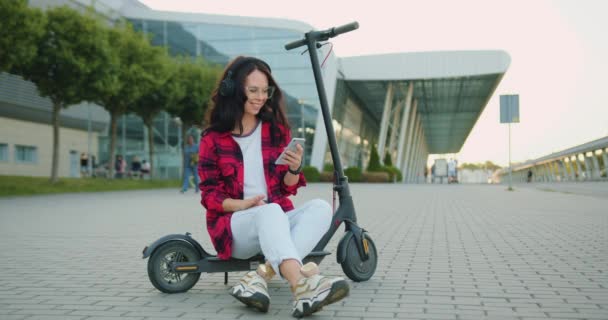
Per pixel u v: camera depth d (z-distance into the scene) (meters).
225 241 3.24
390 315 2.98
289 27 33.94
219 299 3.40
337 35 3.73
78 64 18.06
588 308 3.09
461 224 8.13
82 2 30.28
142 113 25.53
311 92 33.72
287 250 2.94
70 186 19.98
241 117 3.31
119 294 3.57
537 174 67.56
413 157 57.81
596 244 5.82
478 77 35.16
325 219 3.33
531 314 2.97
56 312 3.12
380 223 8.35
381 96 43.72
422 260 4.85
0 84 28.41
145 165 34.56
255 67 3.28
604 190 22.16
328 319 2.91
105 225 8.23
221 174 3.40
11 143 30.19
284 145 3.47
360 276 3.85
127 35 21.58
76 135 35.69
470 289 3.63
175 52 34.66
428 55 34.62
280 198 3.40
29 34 16.45
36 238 6.68
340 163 3.83
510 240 6.20
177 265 3.46
